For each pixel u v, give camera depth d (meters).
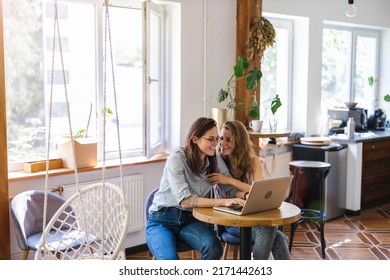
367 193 6.05
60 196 3.76
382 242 4.85
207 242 2.99
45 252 2.71
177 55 4.73
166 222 3.14
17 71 3.85
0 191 3.34
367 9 6.66
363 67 7.08
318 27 6.04
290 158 5.79
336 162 5.57
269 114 5.91
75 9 4.16
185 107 4.80
